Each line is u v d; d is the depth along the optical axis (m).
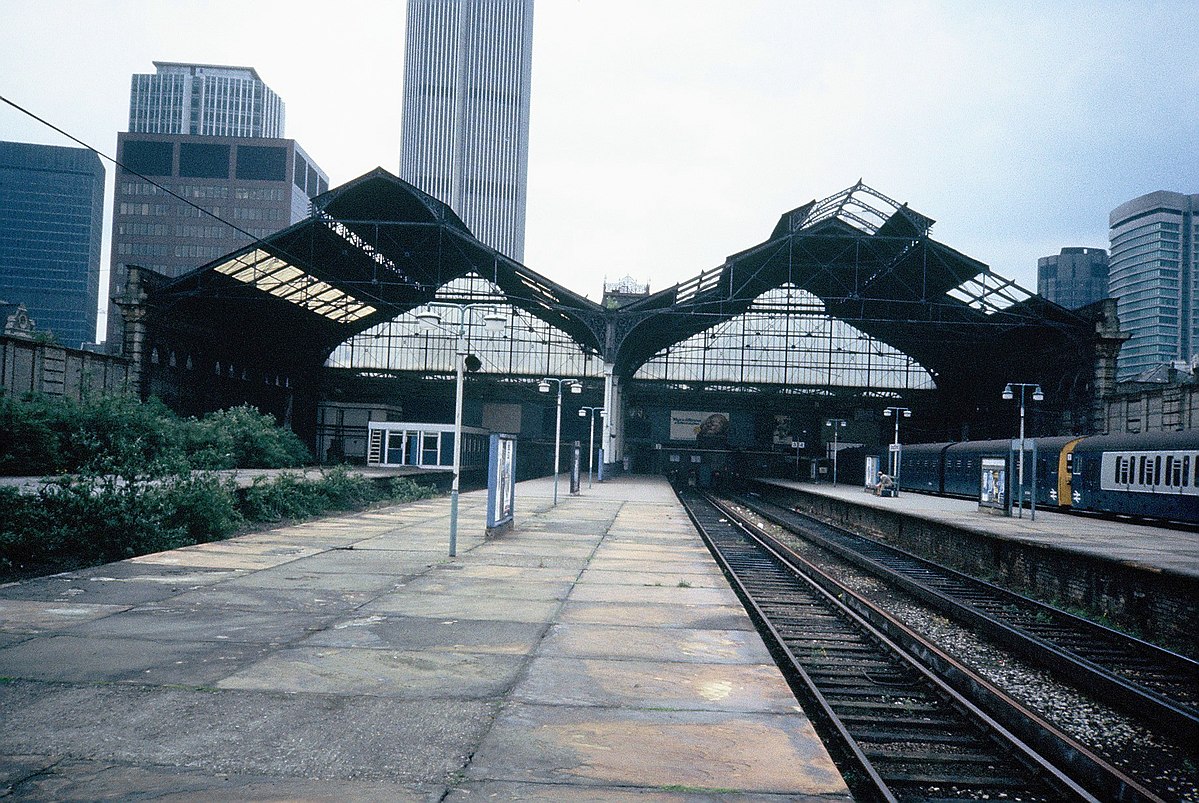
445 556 15.38
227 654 7.88
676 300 52.28
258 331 56.84
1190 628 12.82
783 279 62.62
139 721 6.01
